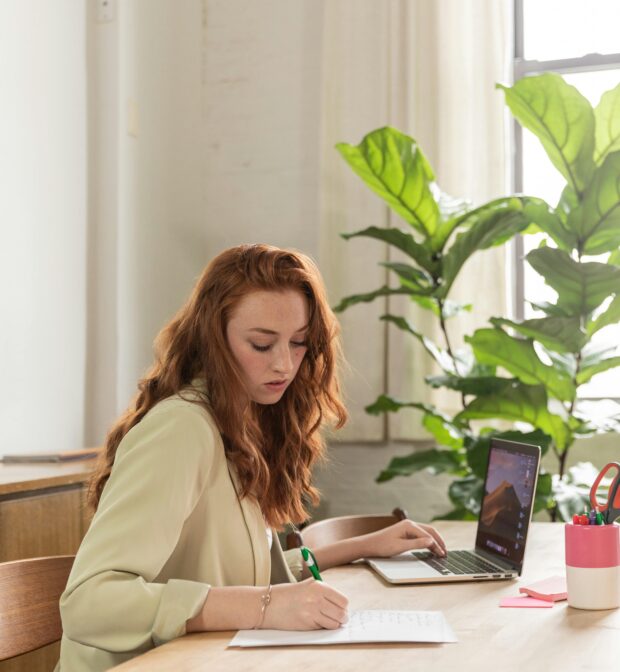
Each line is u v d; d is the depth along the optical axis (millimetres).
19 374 3361
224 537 1438
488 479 1963
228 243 4676
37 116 3520
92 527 1317
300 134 4582
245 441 1467
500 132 4133
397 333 4180
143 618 1240
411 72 4195
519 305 4348
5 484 2318
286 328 1466
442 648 1186
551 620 1340
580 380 3354
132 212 4008
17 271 3371
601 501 3084
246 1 4684
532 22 4445
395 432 4191
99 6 3938
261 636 1229
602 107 3275
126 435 1388
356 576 1744
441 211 3617
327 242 4324
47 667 2543
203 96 4734
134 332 3992
